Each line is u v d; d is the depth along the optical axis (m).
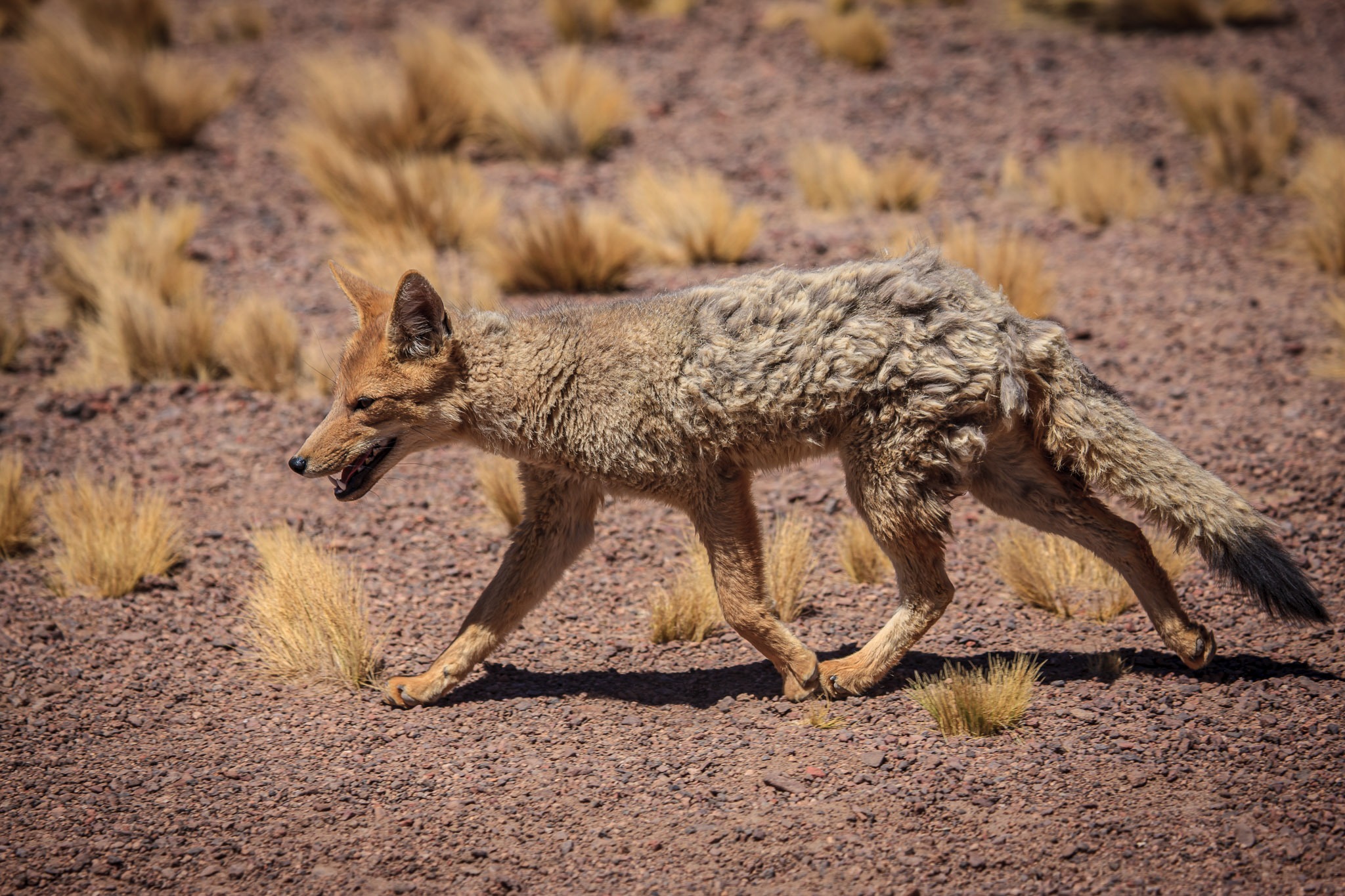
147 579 19.45
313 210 36.22
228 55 48.50
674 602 17.67
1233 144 35.69
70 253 30.27
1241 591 15.02
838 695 15.22
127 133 39.75
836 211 35.34
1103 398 14.59
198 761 14.19
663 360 14.67
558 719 15.12
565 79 40.25
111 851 12.24
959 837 11.84
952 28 50.72
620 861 11.84
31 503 21.14
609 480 15.24
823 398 14.31
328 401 26.52
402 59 41.78
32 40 44.47
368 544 20.92
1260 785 12.23
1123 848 11.45
